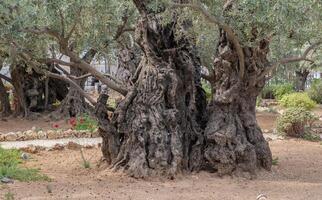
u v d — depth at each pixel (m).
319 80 28.56
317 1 7.02
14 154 10.96
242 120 9.50
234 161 9.20
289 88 27.33
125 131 9.28
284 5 6.68
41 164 10.54
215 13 8.19
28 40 8.59
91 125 15.66
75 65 9.14
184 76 9.45
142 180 8.84
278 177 9.47
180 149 9.04
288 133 15.09
